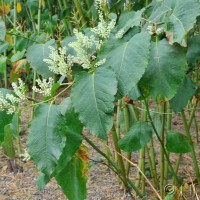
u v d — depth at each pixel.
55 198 2.67
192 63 1.71
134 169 3.04
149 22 1.57
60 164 1.65
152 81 1.47
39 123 1.49
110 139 3.48
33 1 3.35
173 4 1.55
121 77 1.42
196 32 2.41
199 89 1.99
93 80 1.41
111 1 2.51
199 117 4.17
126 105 2.51
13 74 2.60
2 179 2.98
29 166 3.17
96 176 2.92
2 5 2.97
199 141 3.59
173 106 1.80
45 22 3.52
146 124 1.97
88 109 1.40
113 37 1.64
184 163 3.12
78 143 1.65
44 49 1.89
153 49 1.49
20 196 2.71
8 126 1.89
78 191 1.79
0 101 1.58
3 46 2.40
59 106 1.54
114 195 2.68
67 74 1.55
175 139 1.95
